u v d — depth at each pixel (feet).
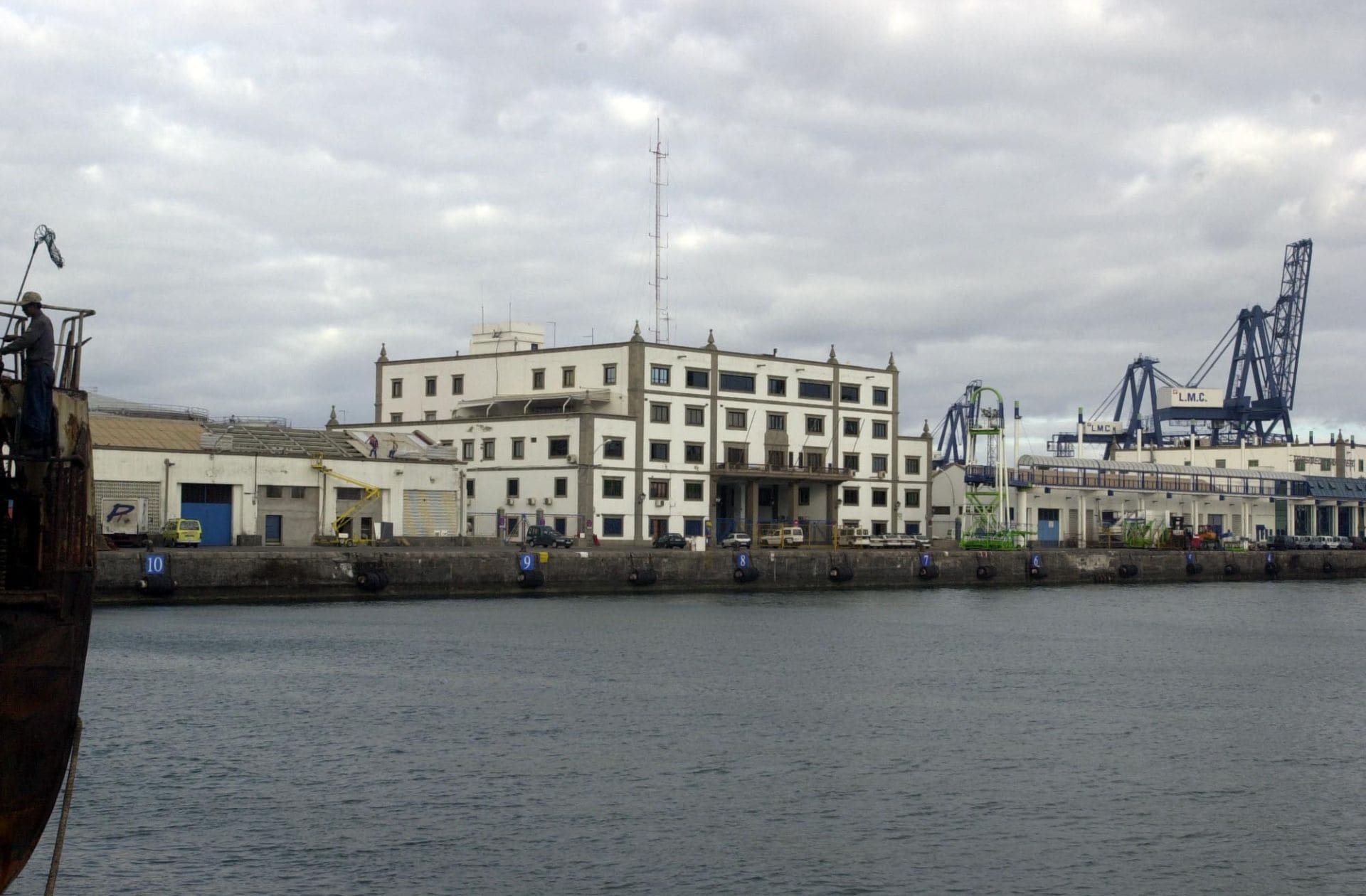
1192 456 620.08
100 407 332.19
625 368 398.21
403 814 99.30
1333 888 86.12
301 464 320.09
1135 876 87.76
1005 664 187.32
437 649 187.42
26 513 64.34
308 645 187.73
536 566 288.10
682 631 220.64
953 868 88.84
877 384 451.53
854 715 141.28
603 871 87.15
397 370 453.17
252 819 97.30
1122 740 130.72
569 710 140.87
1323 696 161.68
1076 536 469.57
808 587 337.52
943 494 483.51
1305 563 440.04
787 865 88.89
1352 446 598.34
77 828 94.63
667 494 400.88
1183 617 277.23
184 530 288.30
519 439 396.37
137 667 162.50
